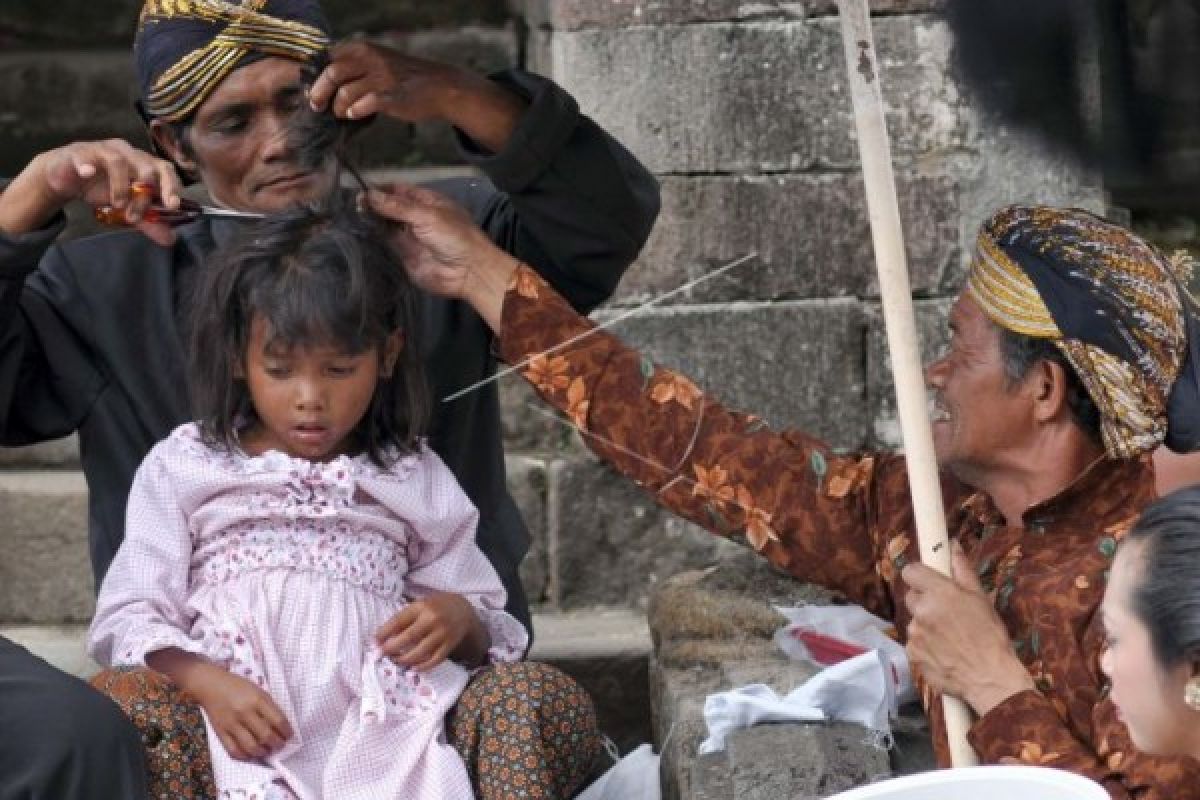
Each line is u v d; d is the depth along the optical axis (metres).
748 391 8.47
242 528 5.76
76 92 10.11
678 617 7.31
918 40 8.34
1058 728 4.80
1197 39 4.48
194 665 5.59
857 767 5.91
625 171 6.10
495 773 5.62
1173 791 4.66
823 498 5.71
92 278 6.31
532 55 9.80
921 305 8.45
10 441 6.35
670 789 6.52
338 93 5.71
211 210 5.89
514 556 6.52
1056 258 5.05
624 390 5.80
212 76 5.88
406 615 5.72
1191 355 5.09
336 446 5.88
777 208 8.41
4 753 5.32
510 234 6.39
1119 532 5.11
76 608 8.81
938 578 4.95
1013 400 5.16
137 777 5.42
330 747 5.69
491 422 6.52
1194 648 4.04
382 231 5.87
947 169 8.39
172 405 6.26
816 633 6.91
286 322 5.55
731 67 8.35
